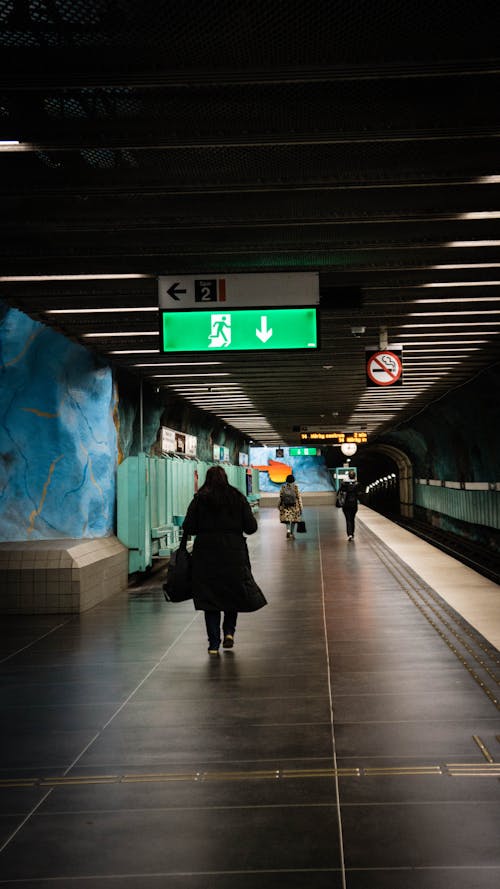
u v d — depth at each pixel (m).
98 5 3.46
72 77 3.91
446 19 3.54
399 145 4.83
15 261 6.91
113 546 11.09
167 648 6.98
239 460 36.44
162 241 6.36
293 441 43.44
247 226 5.92
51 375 9.83
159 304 6.94
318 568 13.48
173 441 17.53
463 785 3.64
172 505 15.33
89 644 7.23
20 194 5.24
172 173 5.11
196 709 5.03
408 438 35.09
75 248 6.43
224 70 3.89
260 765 3.98
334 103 4.32
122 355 11.38
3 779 3.87
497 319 10.02
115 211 5.69
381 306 9.17
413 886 2.75
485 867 2.87
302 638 7.36
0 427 9.66
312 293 6.95
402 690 5.39
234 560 6.60
